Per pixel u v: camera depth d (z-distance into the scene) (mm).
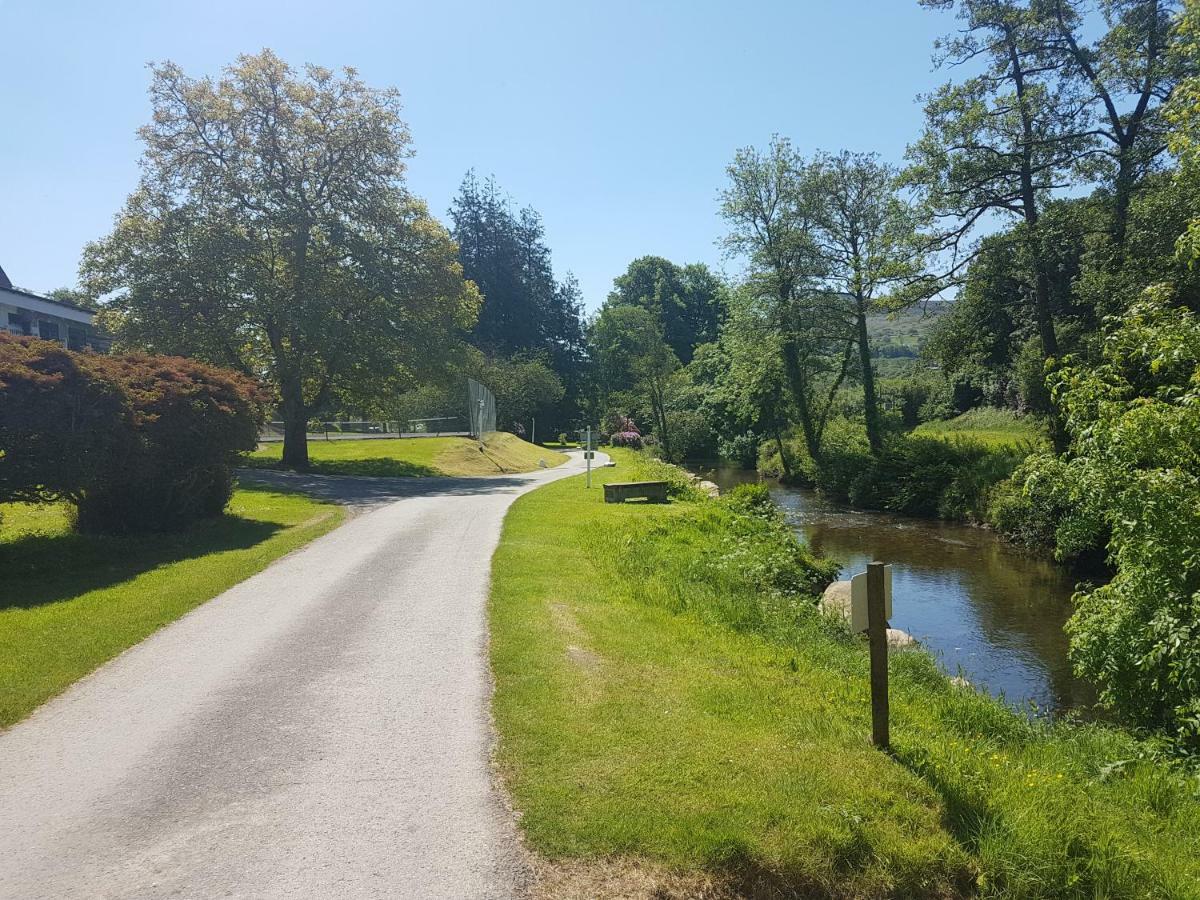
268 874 4105
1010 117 24656
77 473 12141
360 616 9289
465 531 15758
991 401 50094
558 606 9570
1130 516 8828
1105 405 9305
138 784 5125
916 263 27344
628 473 32562
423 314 32312
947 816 4863
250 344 31125
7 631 8414
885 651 5801
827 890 4277
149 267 27812
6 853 4328
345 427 49812
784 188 38625
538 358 65312
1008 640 13602
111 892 3959
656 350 63094
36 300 33438
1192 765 7023
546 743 5586
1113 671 8719
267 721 6156
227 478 17438
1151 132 23141
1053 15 24406
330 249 30844
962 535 25156
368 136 30391
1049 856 4590
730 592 11703
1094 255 23234
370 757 5488
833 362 41125
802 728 6047
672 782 5008
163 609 9422
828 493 36500
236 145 29266
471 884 4027
